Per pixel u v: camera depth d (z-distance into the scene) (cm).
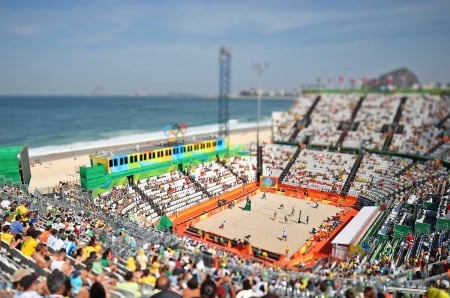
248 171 7031
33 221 2784
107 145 9362
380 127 8512
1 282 1590
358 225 4438
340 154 7250
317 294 2152
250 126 15225
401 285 2383
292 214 5356
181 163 6181
